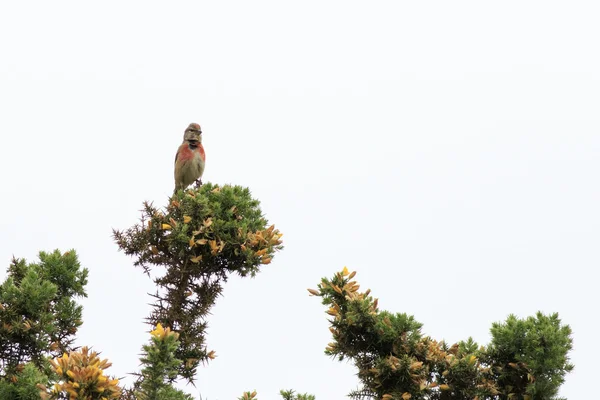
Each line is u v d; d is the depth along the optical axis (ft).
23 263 45.24
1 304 40.65
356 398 35.78
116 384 27.91
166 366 29.27
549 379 35.09
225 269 47.91
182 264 46.91
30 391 35.32
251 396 36.14
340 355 36.65
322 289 37.60
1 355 40.19
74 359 28.37
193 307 46.06
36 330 40.37
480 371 35.50
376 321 36.35
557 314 36.96
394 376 35.22
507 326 36.76
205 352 44.21
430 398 35.55
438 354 35.88
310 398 36.52
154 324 45.06
